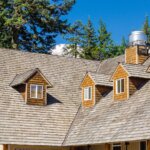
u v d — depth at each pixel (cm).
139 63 3847
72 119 3641
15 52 4062
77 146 3562
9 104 3509
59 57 4253
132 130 2886
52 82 3931
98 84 3678
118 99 3466
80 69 4244
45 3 5894
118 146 3300
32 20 5869
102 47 6638
